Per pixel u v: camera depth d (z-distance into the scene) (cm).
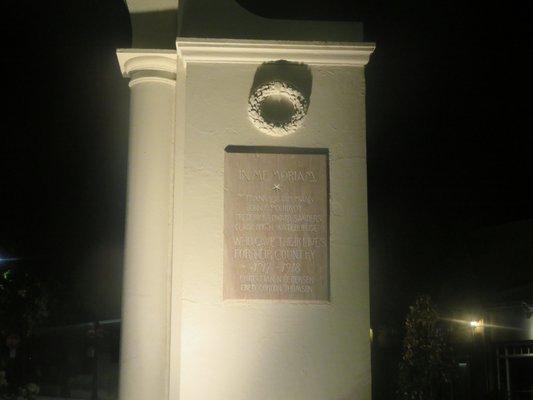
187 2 638
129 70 648
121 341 608
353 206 599
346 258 591
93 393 2952
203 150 602
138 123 636
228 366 573
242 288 582
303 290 584
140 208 623
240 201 595
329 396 572
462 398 1623
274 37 632
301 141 609
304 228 593
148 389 595
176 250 608
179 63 638
